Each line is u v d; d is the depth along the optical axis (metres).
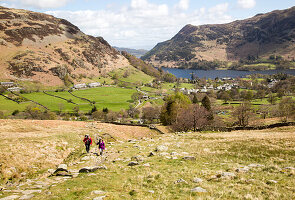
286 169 15.24
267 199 10.43
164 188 12.73
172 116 87.00
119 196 11.24
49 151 27.36
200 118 68.19
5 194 12.16
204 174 15.45
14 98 194.62
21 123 41.47
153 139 40.84
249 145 25.95
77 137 36.22
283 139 27.55
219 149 25.64
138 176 15.38
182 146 30.03
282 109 108.94
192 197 10.82
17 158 22.77
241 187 12.18
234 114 81.69
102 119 160.88
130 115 183.50
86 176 16.14
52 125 45.78
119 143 38.19
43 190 13.16
